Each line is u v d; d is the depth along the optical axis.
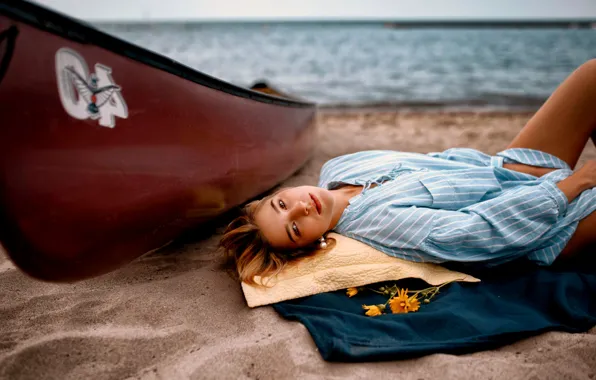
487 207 1.92
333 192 2.30
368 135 5.82
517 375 1.46
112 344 1.64
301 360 1.57
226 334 1.73
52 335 1.67
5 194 1.41
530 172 2.26
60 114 1.51
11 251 1.51
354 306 1.91
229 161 2.41
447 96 9.99
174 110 1.97
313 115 4.45
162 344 1.65
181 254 2.41
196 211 2.26
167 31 78.31
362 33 73.62
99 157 1.66
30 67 1.41
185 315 1.85
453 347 1.60
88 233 1.69
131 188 1.81
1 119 1.37
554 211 1.90
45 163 1.50
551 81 12.55
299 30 92.00
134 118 1.78
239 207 2.70
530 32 76.06
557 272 1.99
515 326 1.68
